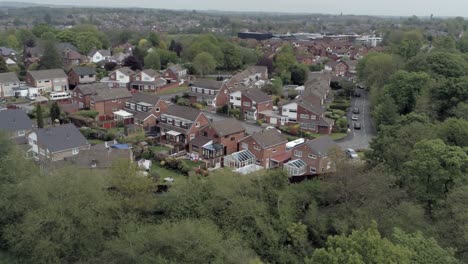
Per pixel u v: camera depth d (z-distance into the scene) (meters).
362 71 102.81
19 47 142.38
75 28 162.25
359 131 71.19
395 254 22.03
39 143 53.03
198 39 133.12
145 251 30.14
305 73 108.00
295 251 33.25
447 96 61.56
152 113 66.88
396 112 66.25
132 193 36.44
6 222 33.28
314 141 54.25
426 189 35.09
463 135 42.03
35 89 88.69
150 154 56.25
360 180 35.69
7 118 59.69
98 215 33.56
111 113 75.12
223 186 36.03
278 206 35.59
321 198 37.19
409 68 83.31
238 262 28.89
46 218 30.89
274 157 56.72
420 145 36.06
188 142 60.25
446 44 115.62
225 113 79.94
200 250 29.31
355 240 22.81
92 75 101.81
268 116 75.38
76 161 46.44
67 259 31.84
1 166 35.59
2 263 31.31
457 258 27.69
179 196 36.44
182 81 105.25
